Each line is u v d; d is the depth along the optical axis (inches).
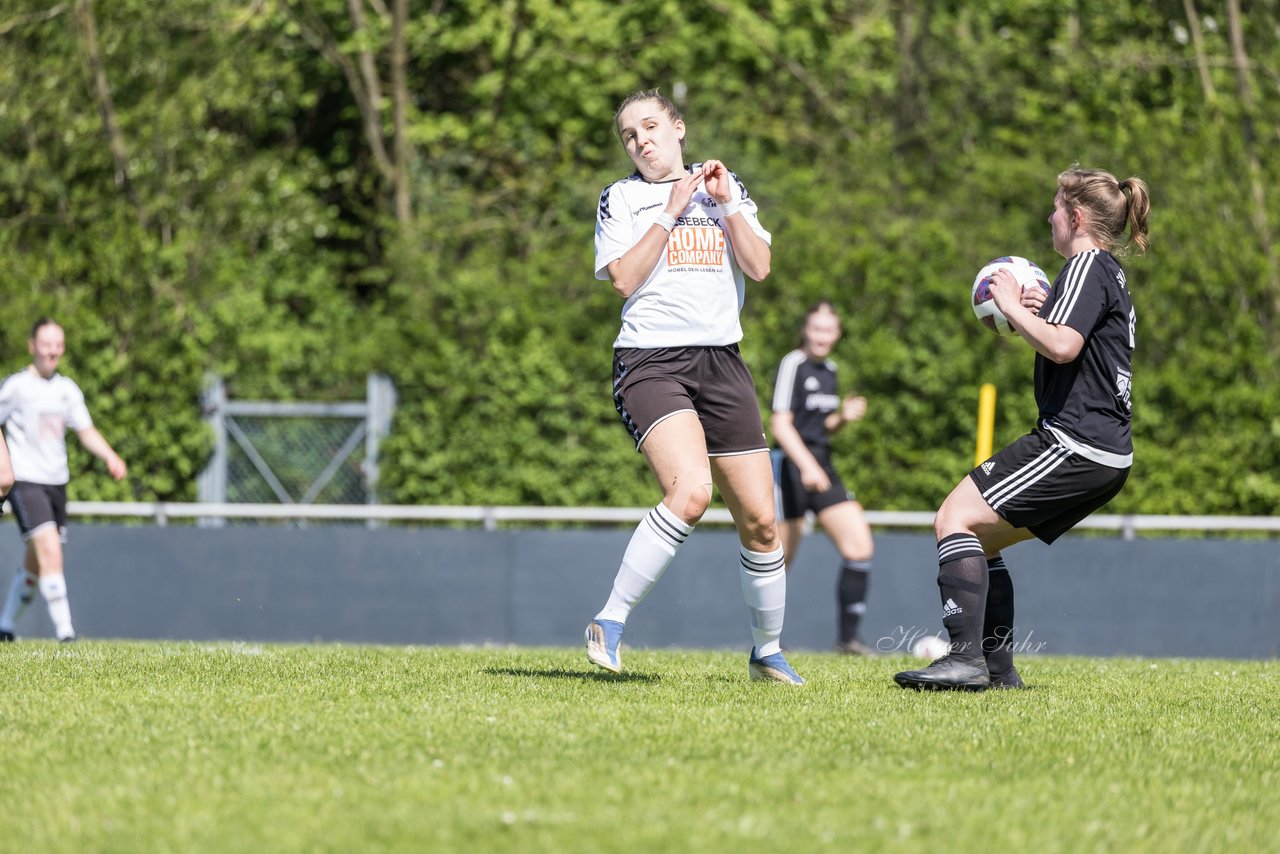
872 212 2063.2
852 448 1926.7
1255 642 1699.1
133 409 2000.5
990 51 2546.8
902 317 1958.7
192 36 2503.7
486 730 607.8
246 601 1787.6
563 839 443.8
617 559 1771.7
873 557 1734.7
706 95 2677.2
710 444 786.8
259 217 2397.9
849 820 474.9
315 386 1993.1
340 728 610.9
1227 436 1909.4
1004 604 822.5
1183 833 473.4
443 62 2955.2
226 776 522.9
